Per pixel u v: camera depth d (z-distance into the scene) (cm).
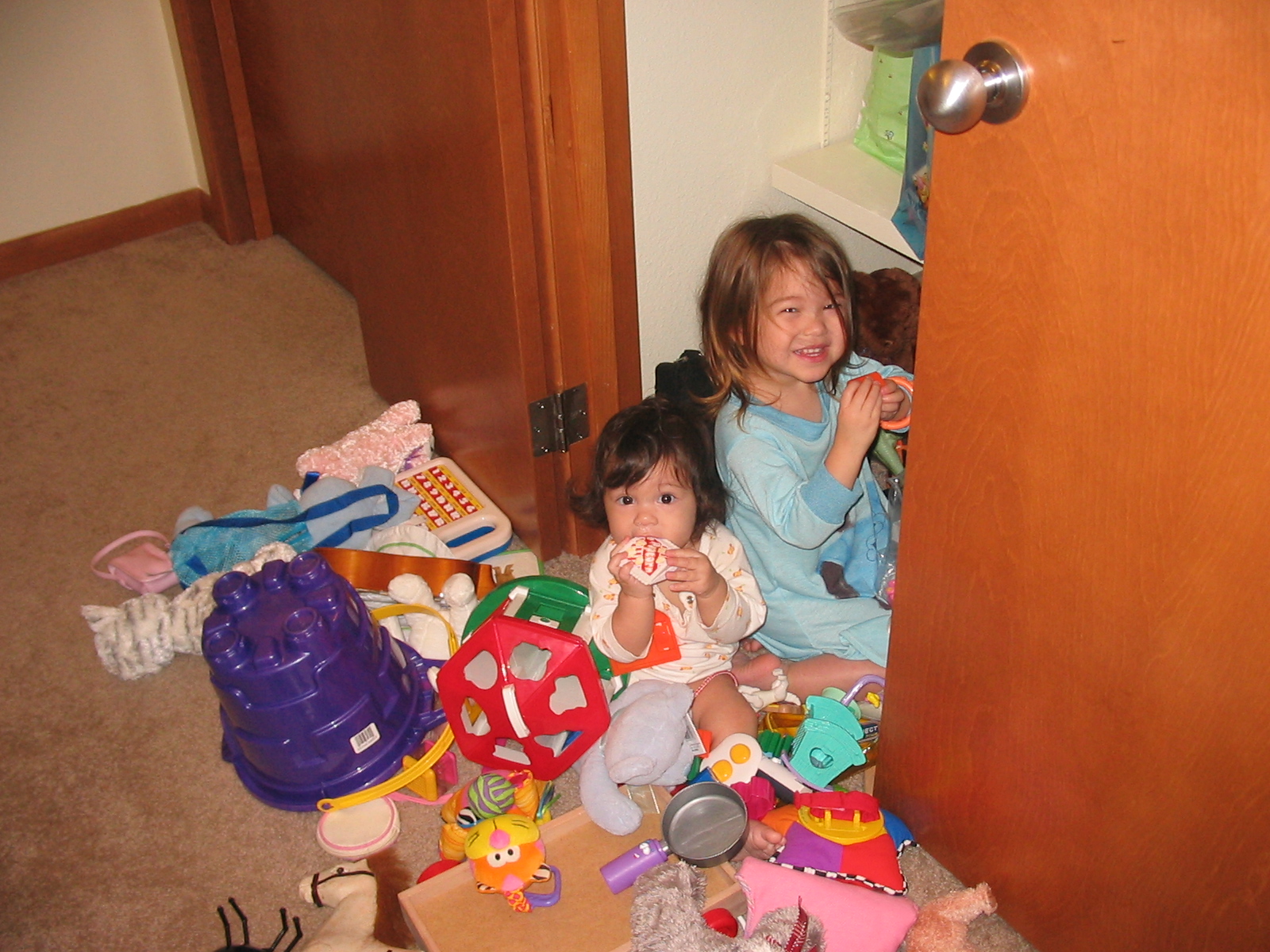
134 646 159
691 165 160
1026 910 119
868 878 118
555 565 178
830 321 142
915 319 166
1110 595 90
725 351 149
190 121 247
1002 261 85
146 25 236
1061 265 81
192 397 212
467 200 148
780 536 146
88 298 239
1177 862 98
